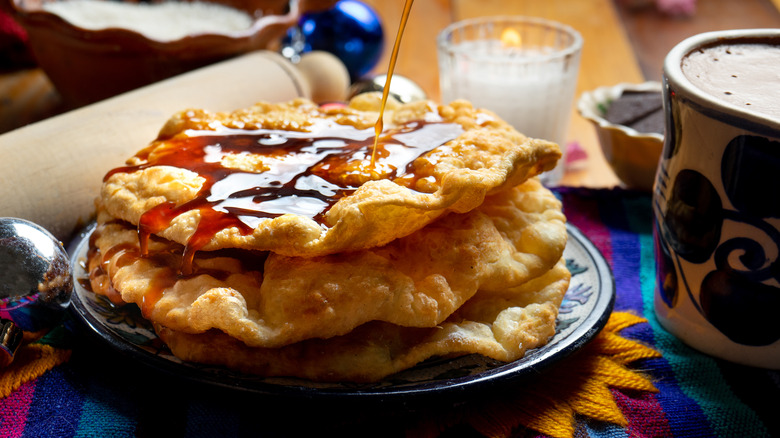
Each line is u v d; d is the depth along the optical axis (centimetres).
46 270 69
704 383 72
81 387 70
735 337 71
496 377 65
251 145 73
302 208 68
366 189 66
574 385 71
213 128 74
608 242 80
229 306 64
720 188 69
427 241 70
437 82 100
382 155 71
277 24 93
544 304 71
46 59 91
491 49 97
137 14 97
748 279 70
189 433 67
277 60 90
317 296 65
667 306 73
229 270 69
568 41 95
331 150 72
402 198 64
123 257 70
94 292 72
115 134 79
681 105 70
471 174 68
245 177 70
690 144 70
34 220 76
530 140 72
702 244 71
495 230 71
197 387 64
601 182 89
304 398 62
